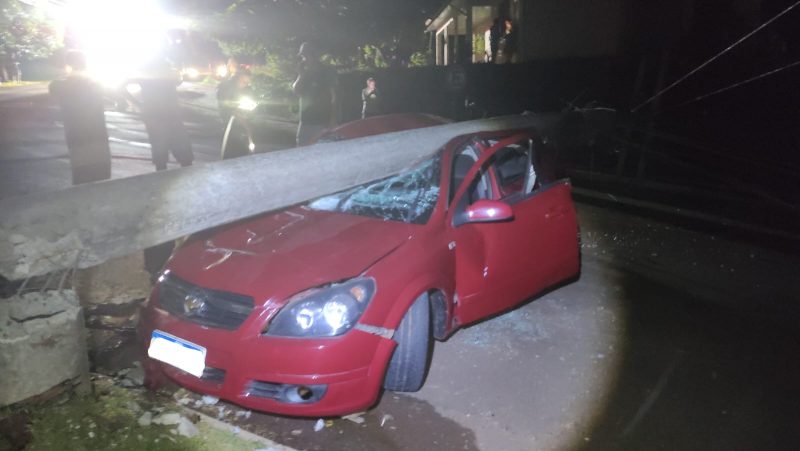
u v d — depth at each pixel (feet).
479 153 16.01
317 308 11.29
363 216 14.65
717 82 36.65
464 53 73.67
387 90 58.75
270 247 12.90
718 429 12.39
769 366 14.96
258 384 11.27
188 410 12.08
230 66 24.45
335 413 11.32
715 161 32.81
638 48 46.26
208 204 12.43
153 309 12.41
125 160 35.04
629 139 34.94
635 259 22.22
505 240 15.17
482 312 14.82
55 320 11.14
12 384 10.74
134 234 11.46
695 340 16.17
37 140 41.65
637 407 13.07
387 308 11.87
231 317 11.50
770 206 28.35
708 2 40.91
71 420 11.09
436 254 13.25
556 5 50.83
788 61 35.50
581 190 32.14
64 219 10.46
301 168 14.08
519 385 13.74
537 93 44.91
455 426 12.25
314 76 28.04
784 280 20.59
